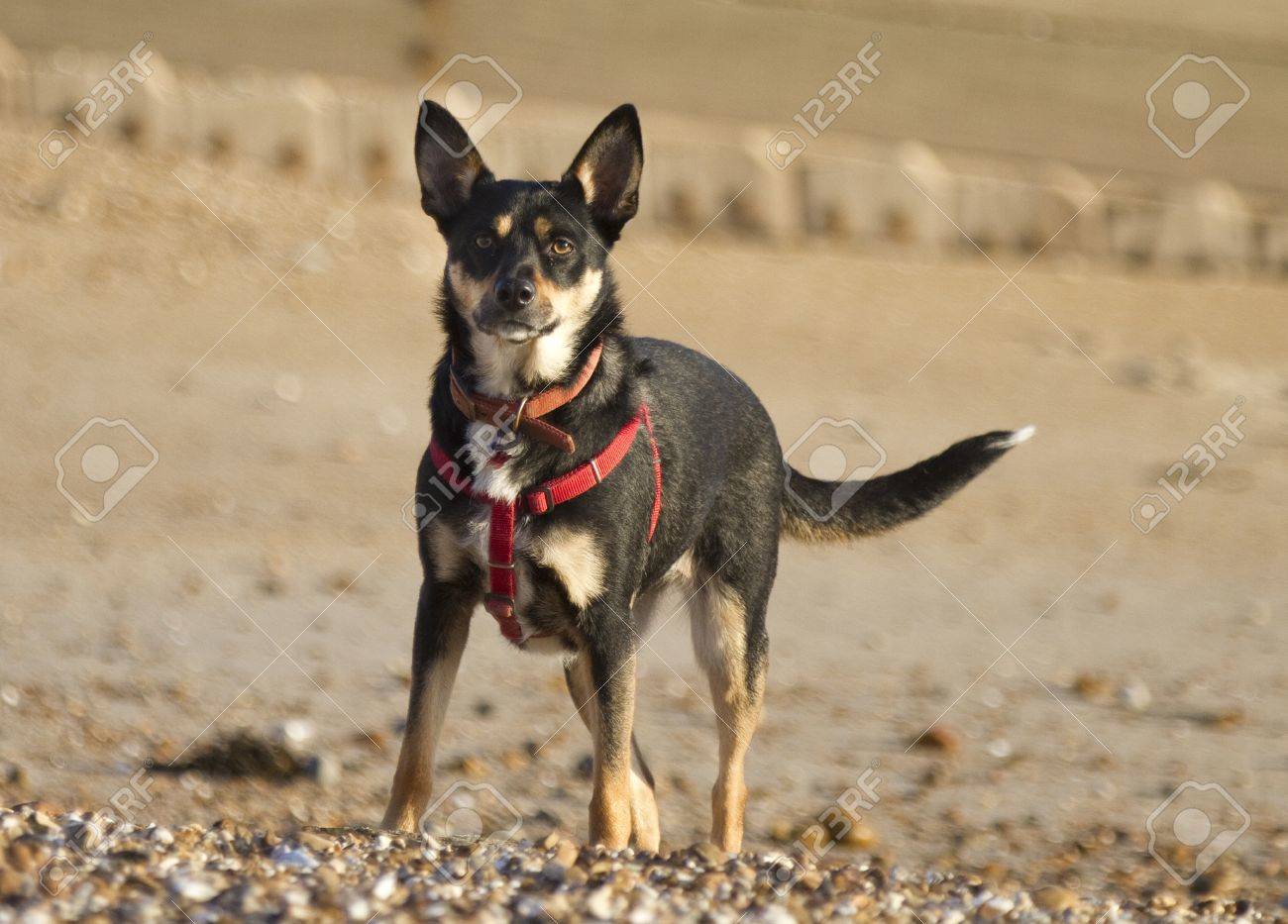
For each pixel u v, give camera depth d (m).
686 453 7.06
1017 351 24.11
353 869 5.07
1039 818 8.04
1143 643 12.30
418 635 6.46
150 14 30.95
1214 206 31.55
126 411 17.16
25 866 4.75
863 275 27.02
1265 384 23.86
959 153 33.25
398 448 17.19
